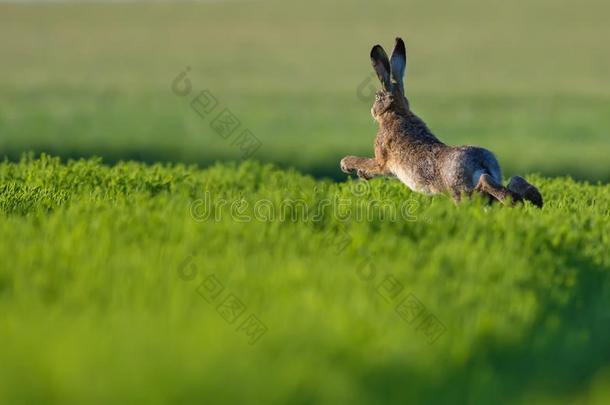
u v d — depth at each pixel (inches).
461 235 1212.5
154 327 791.1
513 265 1056.2
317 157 4143.7
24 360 708.7
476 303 940.0
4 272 971.3
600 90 6889.8
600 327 929.5
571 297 1021.8
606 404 700.0
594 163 4057.6
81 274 959.6
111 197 1528.1
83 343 736.3
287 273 978.1
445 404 727.1
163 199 1425.9
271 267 1013.8
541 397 732.7
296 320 815.7
